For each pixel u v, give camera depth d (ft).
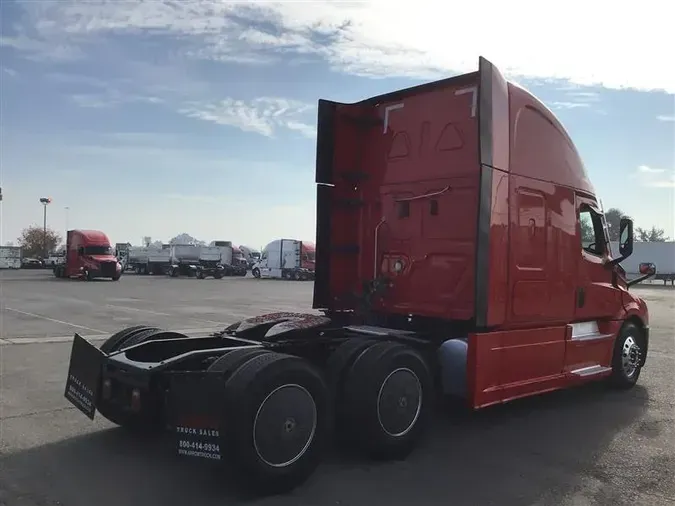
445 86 21.49
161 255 194.18
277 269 174.70
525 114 20.99
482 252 18.39
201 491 14.56
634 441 19.22
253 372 14.03
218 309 65.67
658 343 43.57
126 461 16.56
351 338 18.93
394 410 16.87
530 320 20.76
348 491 14.74
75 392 17.95
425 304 21.61
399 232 22.68
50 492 14.37
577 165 24.13
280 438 14.28
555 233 22.20
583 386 27.81
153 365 16.20
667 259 170.19
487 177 18.56
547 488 15.16
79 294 88.63
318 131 23.09
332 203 23.61
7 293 88.94
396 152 23.03
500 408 23.40
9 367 29.50
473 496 14.55
